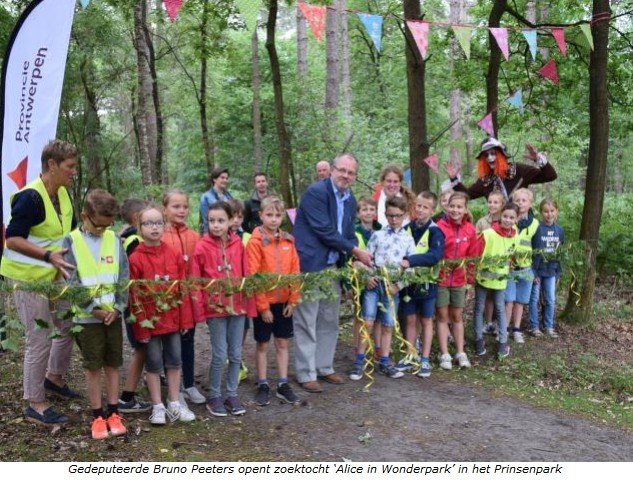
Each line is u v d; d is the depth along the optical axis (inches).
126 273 165.8
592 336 284.7
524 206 267.6
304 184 594.6
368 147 483.2
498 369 236.8
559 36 261.6
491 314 274.1
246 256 187.9
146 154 517.7
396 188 232.4
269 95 719.7
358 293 198.4
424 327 223.0
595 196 293.7
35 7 198.4
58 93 203.9
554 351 260.2
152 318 161.2
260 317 189.5
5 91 198.4
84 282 157.6
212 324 177.9
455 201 233.6
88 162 610.9
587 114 462.0
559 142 472.1
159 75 770.2
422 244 221.3
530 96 418.6
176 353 171.2
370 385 209.0
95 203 155.9
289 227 410.3
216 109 755.4
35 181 162.9
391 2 674.2
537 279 275.7
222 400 188.1
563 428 181.6
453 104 749.3
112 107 841.5
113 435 160.1
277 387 199.2
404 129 770.2
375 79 904.3
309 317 200.4
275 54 401.1
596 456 162.6
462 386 213.8
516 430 176.7
